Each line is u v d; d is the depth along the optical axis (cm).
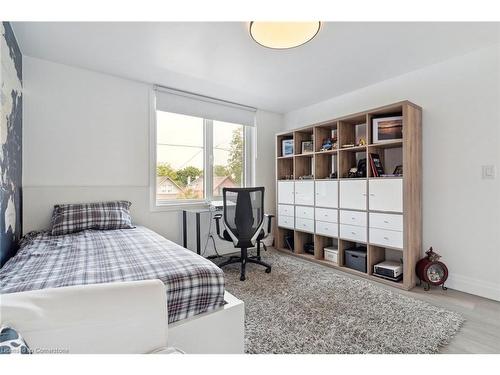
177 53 232
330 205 309
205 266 131
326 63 251
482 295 223
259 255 334
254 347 149
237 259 301
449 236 244
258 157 413
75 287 81
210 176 369
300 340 156
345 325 173
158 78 291
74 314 75
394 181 247
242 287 240
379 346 150
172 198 336
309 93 337
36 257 151
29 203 238
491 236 220
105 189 278
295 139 362
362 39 208
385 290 234
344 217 293
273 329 168
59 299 76
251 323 175
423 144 261
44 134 247
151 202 311
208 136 367
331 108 359
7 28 184
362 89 320
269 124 425
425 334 162
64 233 225
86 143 269
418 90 266
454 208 241
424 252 259
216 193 376
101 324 78
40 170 245
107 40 211
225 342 126
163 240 197
